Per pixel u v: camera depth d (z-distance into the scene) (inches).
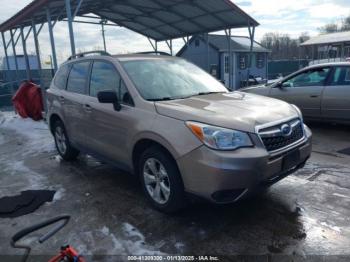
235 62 1067.9
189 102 144.8
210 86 180.7
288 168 131.5
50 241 125.2
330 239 118.2
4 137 329.4
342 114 267.6
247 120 124.6
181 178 129.3
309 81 288.7
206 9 490.9
